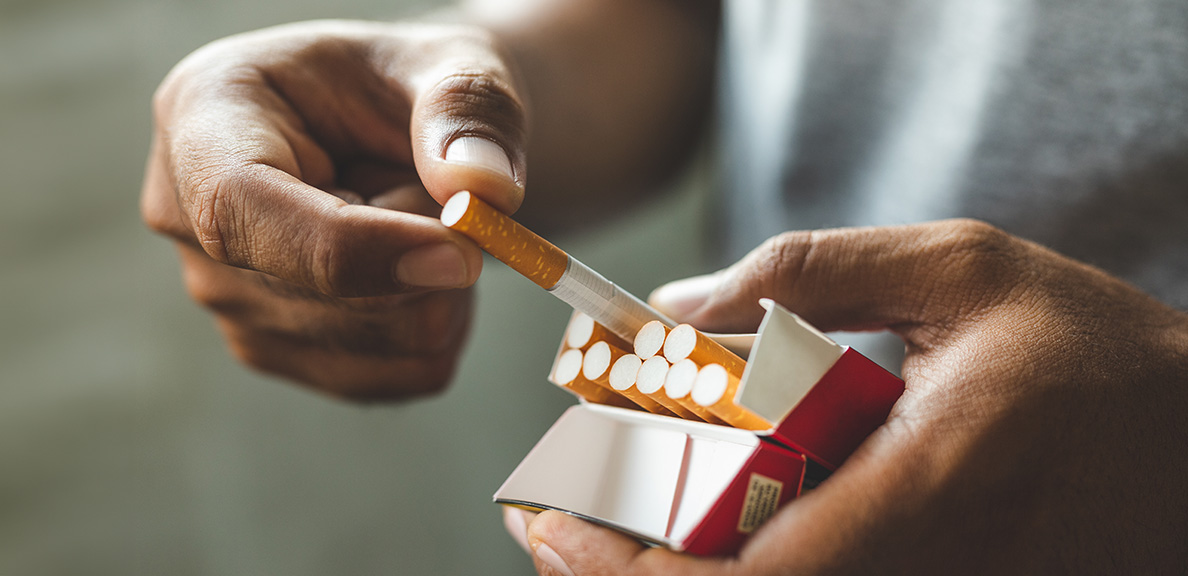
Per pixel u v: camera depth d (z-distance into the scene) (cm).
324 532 84
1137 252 39
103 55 82
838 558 27
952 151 41
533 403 94
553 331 96
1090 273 31
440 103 29
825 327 31
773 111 47
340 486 85
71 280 78
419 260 27
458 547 88
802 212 47
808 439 28
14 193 77
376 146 36
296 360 40
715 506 27
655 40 55
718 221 57
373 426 87
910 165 43
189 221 31
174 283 81
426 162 28
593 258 100
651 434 31
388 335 37
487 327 93
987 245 30
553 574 29
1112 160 39
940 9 41
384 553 86
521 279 94
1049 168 40
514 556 89
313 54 35
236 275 35
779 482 28
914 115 43
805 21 45
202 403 81
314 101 35
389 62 35
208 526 80
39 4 81
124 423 78
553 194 55
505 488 30
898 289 30
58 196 79
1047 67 39
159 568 77
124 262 80
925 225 31
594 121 54
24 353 75
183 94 33
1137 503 28
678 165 61
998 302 29
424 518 87
